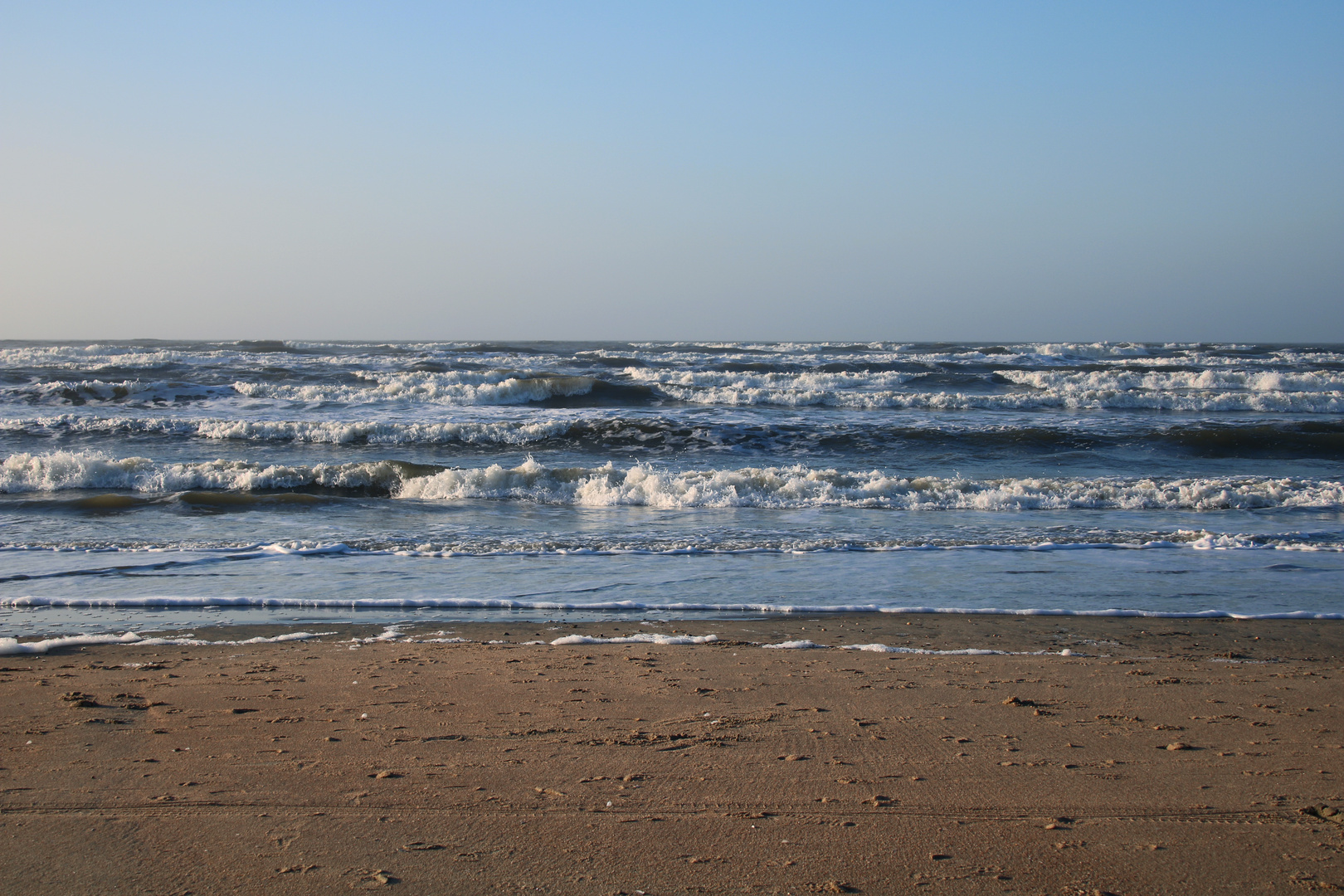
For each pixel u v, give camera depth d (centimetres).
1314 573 892
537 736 438
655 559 955
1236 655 630
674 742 430
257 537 1058
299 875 292
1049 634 689
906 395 2622
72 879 288
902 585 847
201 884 285
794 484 1316
